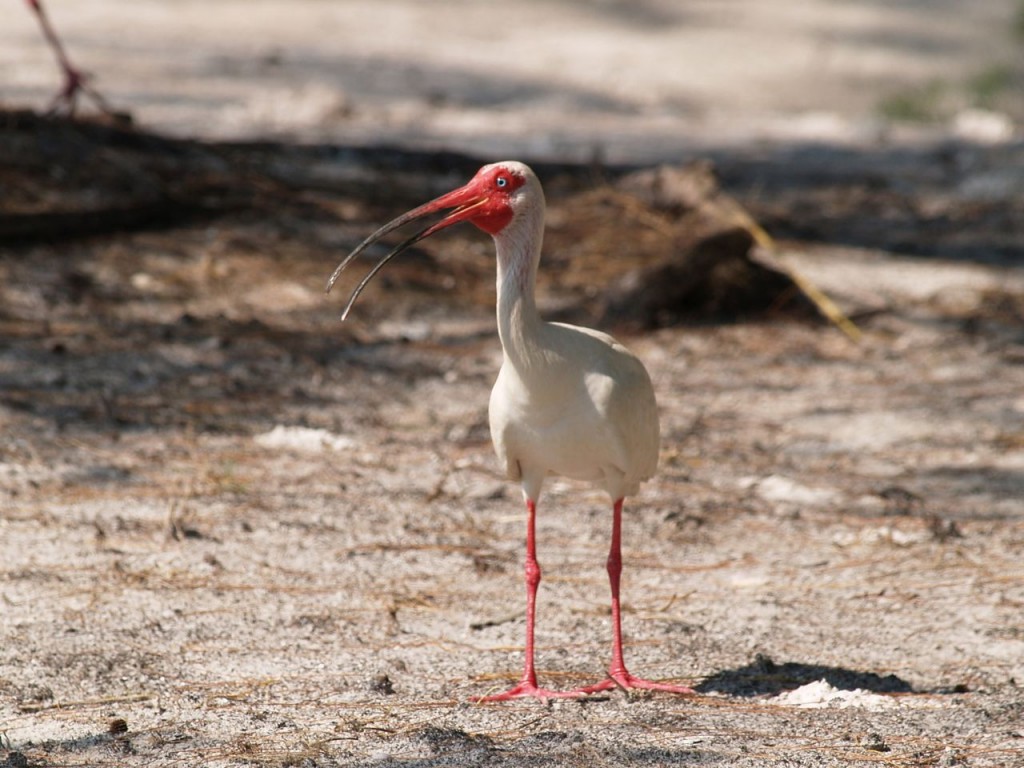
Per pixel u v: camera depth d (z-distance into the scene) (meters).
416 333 14.09
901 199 20.11
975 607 8.70
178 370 12.70
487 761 6.48
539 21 37.97
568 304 14.75
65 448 10.89
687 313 14.94
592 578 9.12
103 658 7.74
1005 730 6.87
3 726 6.98
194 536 9.45
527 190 7.37
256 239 15.44
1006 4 41.84
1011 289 16.38
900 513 10.27
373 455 11.22
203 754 6.61
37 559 8.98
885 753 6.59
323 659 7.86
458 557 9.37
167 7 34.56
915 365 13.90
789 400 12.86
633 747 6.66
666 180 17.61
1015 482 11.01
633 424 7.44
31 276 14.05
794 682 7.68
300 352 13.30
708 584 9.06
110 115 17.28
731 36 37.78
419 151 19.23
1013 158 23.30
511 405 7.43
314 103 23.25
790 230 18.00
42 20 16.73
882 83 34.50
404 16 36.75
